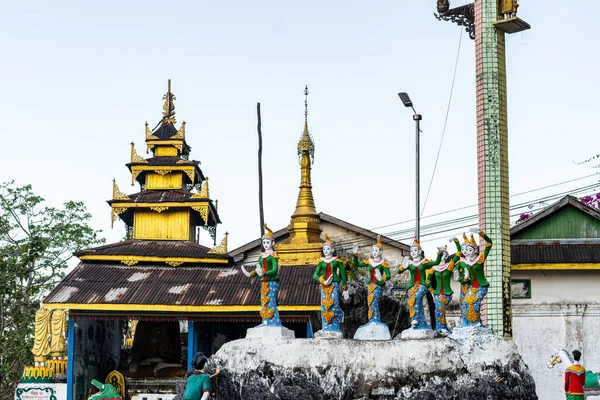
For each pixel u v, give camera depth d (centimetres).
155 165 4219
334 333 2495
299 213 3947
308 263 3831
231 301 3506
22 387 3519
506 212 3194
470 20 3484
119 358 4384
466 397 2336
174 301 3522
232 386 2419
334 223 4453
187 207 4116
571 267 3628
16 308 4703
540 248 3778
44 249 4809
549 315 3694
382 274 2569
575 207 3819
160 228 4138
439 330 2573
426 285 2514
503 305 3116
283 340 2444
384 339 2486
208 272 3847
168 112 4478
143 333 3975
